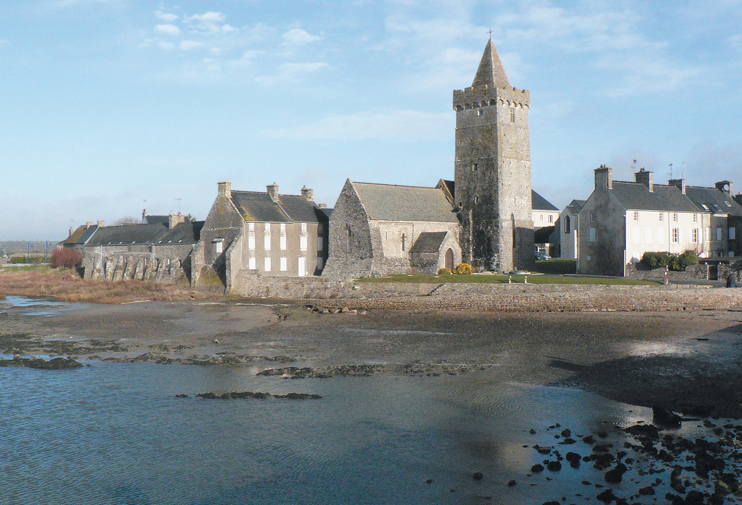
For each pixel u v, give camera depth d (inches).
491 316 2010.3
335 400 1098.7
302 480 783.1
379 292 2433.6
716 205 2940.5
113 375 1299.2
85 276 3693.4
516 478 764.0
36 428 982.4
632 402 1058.1
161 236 3412.9
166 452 879.1
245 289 2755.9
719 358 1352.1
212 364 1390.3
